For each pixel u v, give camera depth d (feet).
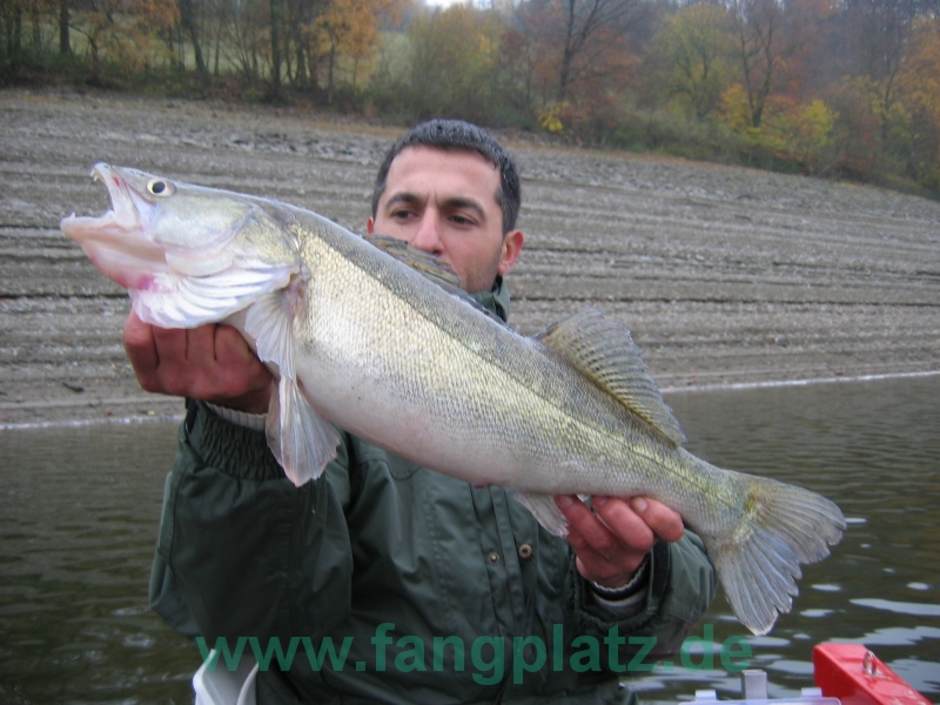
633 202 20.88
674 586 2.36
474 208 2.80
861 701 2.61
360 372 1.98
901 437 8.94
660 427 2.31
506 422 2.10
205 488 1.94
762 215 22.89
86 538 5.07
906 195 30.55
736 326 16.24
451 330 2.08
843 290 19.58
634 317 15.38
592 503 2.22
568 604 2.40
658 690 3.55
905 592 4.58
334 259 2.01
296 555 2.02
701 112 31.42
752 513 2.40
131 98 17.79
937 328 18.65
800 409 10.90
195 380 1.85
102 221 1.93
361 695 2.20
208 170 15.12
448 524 2.27
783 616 4.29
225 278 1.91
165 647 3.85
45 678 3.52
